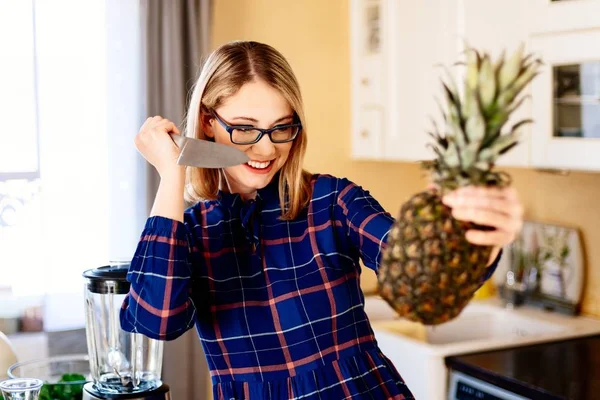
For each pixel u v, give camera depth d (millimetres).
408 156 3098
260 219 1612
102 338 1562
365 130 3352
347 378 1552
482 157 930
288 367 1555
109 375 1570
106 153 2994
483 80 908
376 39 3271
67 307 2975
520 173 3246
